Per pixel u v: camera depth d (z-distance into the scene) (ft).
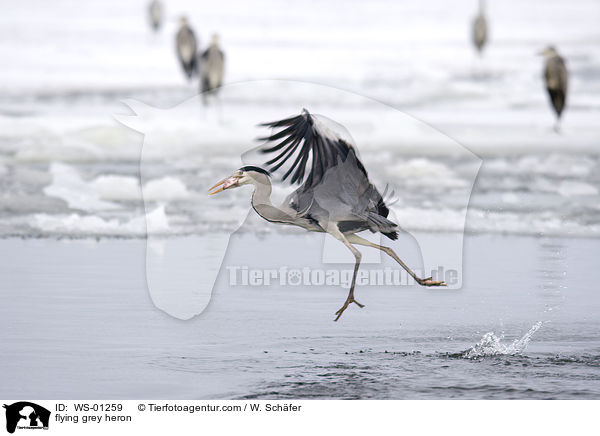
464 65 79.15
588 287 37.22
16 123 64.80
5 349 28.09
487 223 49.85
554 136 66.13
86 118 67.00
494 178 57.36
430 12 86.53
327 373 26.37
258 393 24.62
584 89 75.56
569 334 30.78
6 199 52.24
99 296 34.88
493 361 27.76
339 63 77.92
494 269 40.42
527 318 32.65
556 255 43.45
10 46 78.59
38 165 59.16
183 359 27.45
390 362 27.58
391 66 78.28
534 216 51.24
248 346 28.99
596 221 50.34
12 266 39.88
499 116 69.51
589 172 58.59
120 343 29.01
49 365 26.63
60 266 40.11
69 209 51.49
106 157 61.16
